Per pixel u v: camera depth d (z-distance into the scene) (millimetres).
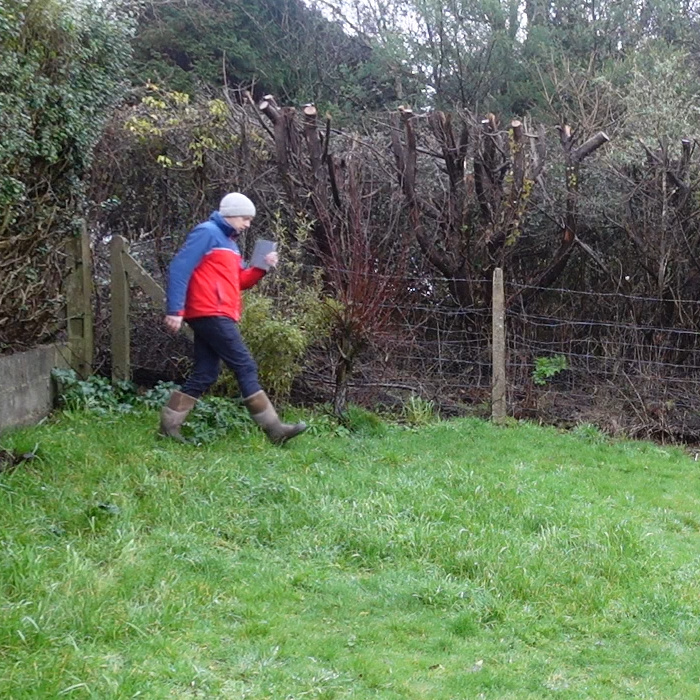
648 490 7238
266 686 3645
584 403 9609
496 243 9562
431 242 9664
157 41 17891
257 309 7523
